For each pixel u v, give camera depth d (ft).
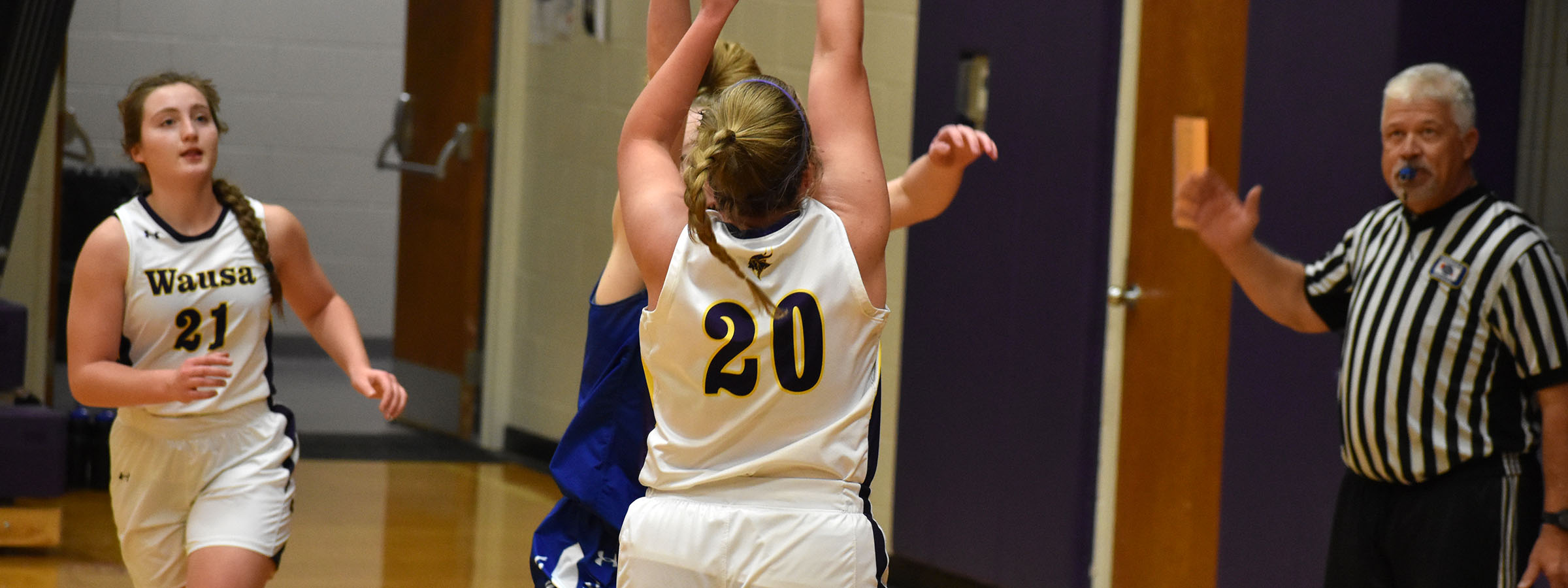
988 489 22.41
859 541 9.96
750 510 9.89
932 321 23.39
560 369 32.32
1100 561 21.20
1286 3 18.26
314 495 28.94
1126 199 20.85
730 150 9.56
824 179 10.05
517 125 33.73
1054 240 21.34
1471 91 14.56
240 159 42.88
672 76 10.29
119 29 40.34
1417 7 16.74
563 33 32.17
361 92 43.47
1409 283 14.61
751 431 9.90
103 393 14.67
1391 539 14.87
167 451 15.38
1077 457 21.07
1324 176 17.74
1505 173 16.69
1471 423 14.28
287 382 40.65
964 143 11.08
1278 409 18.47
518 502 29.30
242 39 42.29
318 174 43.57
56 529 23.79
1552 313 13.91
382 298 44.39
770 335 9.73
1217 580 19.43
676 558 9.96
